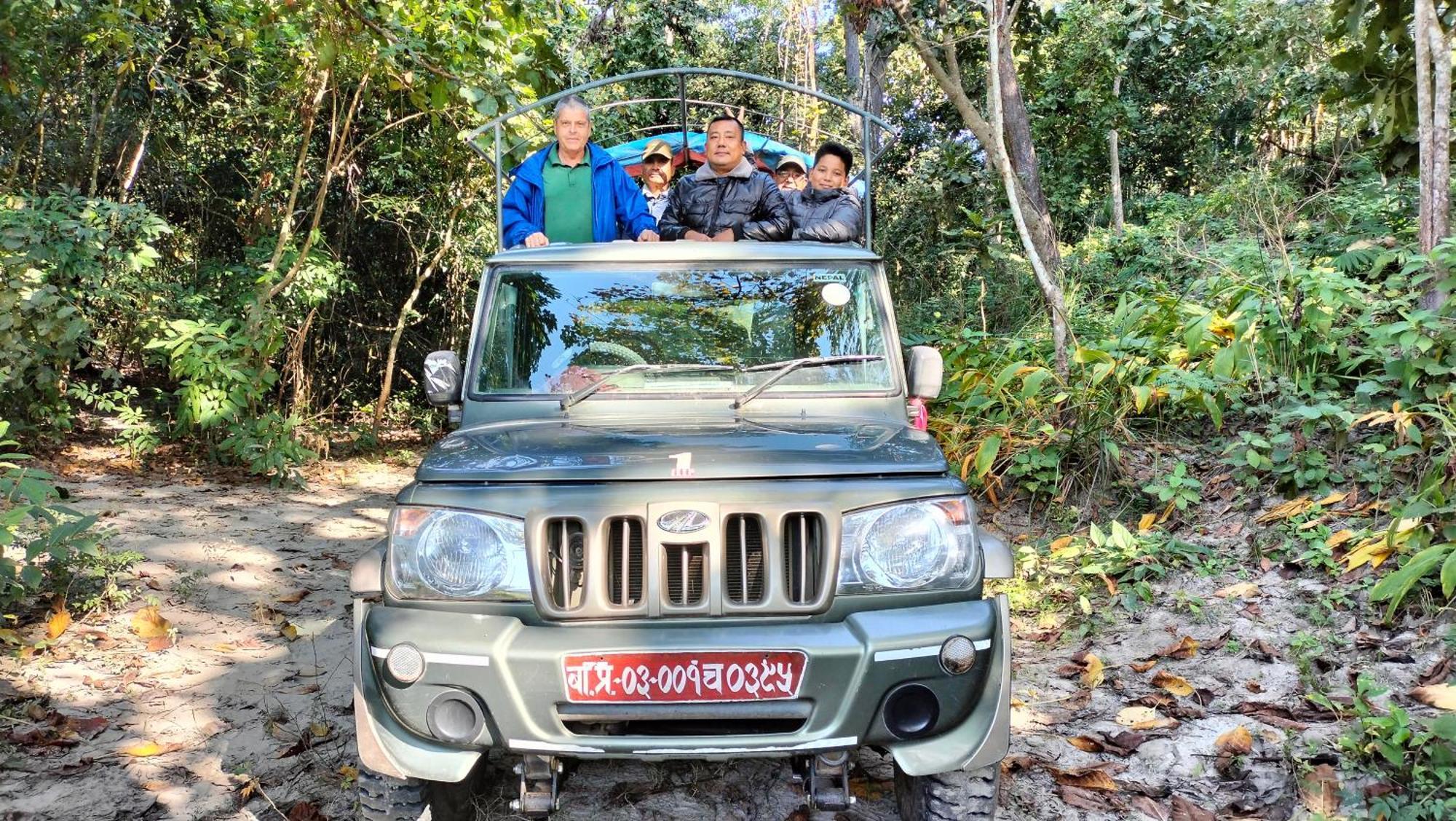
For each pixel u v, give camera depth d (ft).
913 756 9.12
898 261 43.19
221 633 17.75
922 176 44.24
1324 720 12.85
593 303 12.99
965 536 9.77
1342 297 22.16
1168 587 17.57
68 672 15.62
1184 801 11.46
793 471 9.75
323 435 40.75
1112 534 19.99
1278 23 46.24
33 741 13.23
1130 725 13.42
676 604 9.40
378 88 37.68
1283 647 15.03
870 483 9.76
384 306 52.31
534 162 17.99
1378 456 18.93
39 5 32.68
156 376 49.29
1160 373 22.56
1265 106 63.46
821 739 9.00
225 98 43.42
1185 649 15.33
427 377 12.74
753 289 13.07
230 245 49.70
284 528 26.35
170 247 48.96
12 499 16.56
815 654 9.00
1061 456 22.36
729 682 9.03
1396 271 26.16
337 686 15.31
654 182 23.89
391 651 9.20
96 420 42.39
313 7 28.17
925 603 9.56
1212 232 36.81
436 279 51.75
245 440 32.50
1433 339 19.16
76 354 33.17
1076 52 64.23
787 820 11.51
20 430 34.63
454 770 9.10
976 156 41.06
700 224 17.74
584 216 17.81
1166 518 20.02
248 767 12.58
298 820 11.28
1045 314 29.45
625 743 8.96
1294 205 34.17
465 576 9.48
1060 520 21.44
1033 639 16.71
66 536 16.39
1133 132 71.61
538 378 12.55
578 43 55.47
